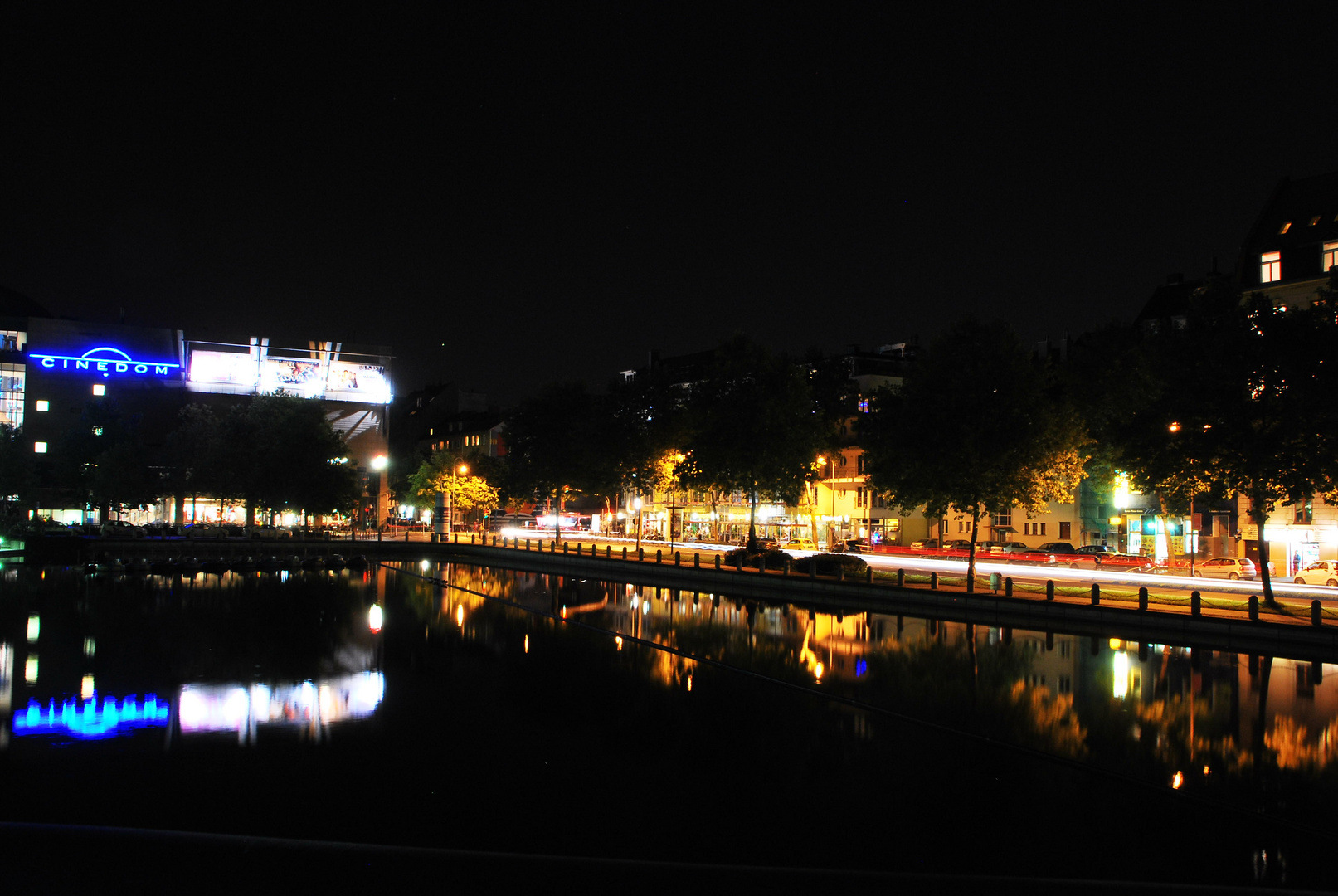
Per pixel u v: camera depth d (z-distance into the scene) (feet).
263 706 66.03
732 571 144.25
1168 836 40.32
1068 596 112.16
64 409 309.83
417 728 59.88
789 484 171.12
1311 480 92.68
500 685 72.79
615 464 208.54
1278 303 103.76
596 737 57.57
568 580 172.45
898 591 116.26
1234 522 177.99
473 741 56.70
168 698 68.64
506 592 147.84
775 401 168.66
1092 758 51.37
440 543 251.39
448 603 132.26
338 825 42.50
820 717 61.62
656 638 95.91
